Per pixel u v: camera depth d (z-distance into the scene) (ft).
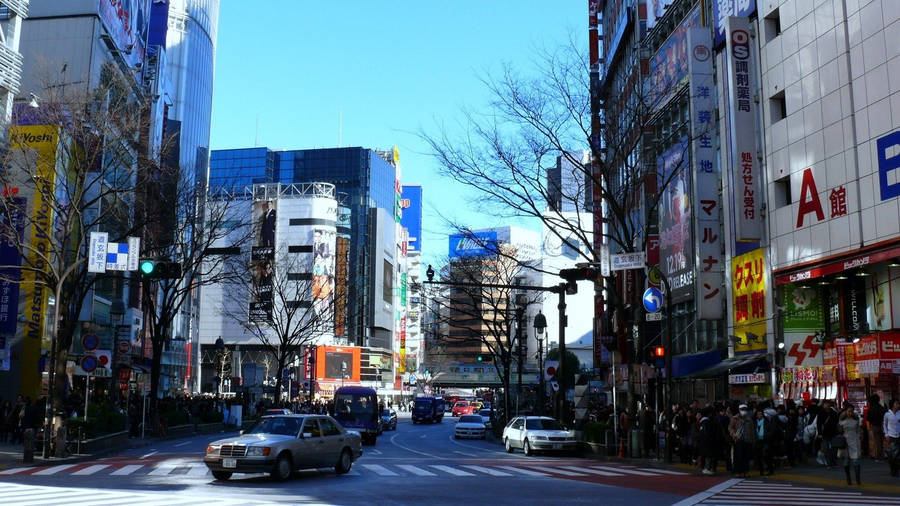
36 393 136.67
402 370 561.43
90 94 96.07
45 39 173.68
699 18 125.29
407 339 639.76
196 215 143.33
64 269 92.22
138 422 135.13
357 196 518.78
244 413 197.77
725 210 115.96
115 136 97.35
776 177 102.17
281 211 445.78
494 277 171.63
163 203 119.85
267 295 273.33
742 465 68.03
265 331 441.68
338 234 474.49
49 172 106.73
